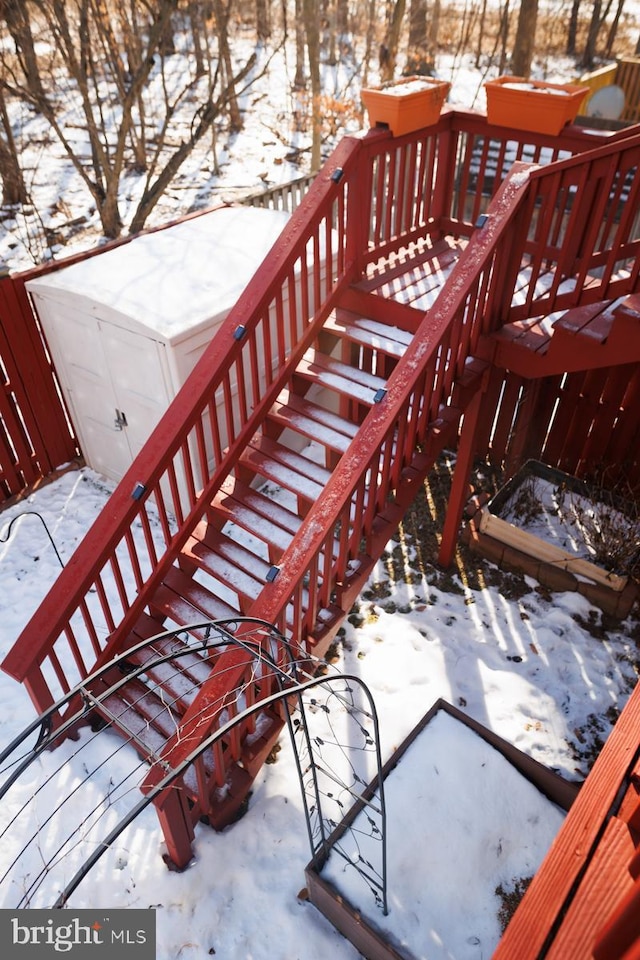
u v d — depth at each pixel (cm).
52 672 408
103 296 453
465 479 426
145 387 470
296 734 369
